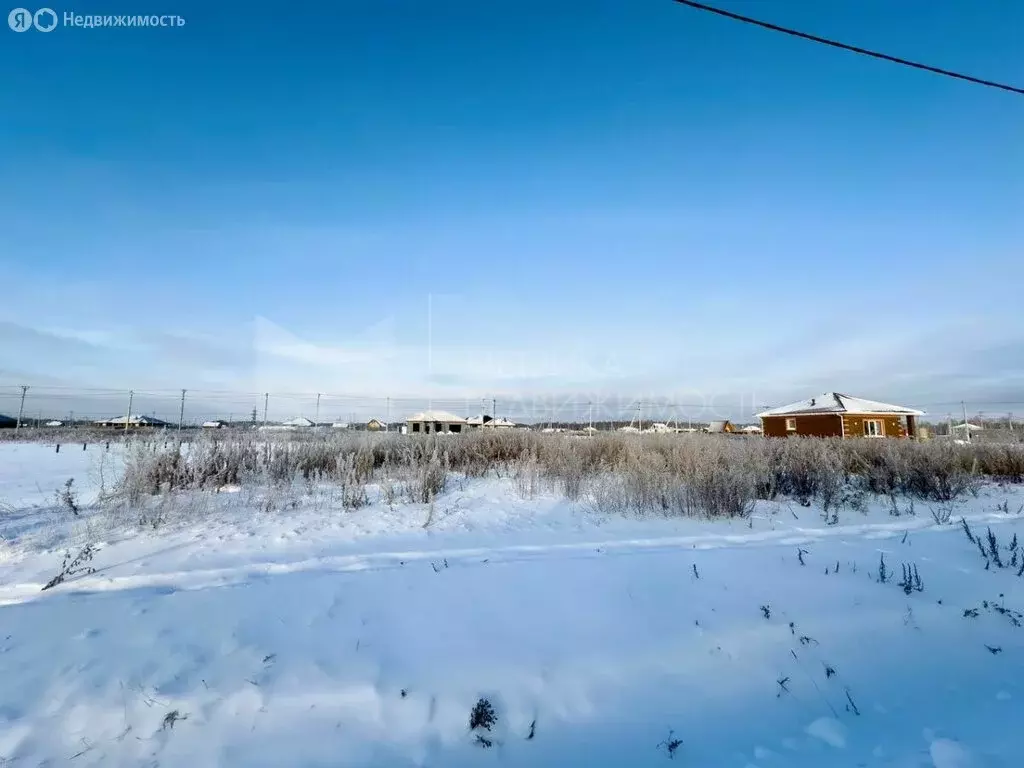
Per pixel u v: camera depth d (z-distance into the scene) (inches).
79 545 238.2
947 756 104.6
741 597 174.9
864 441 550.6
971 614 162.1
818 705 122.6
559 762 105.7
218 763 103.7
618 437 575.2
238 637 149.4
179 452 380.8
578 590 181.0
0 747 105.7
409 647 144.5
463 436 597.6
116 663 135.6
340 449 474.3
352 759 105.7
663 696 125.5
